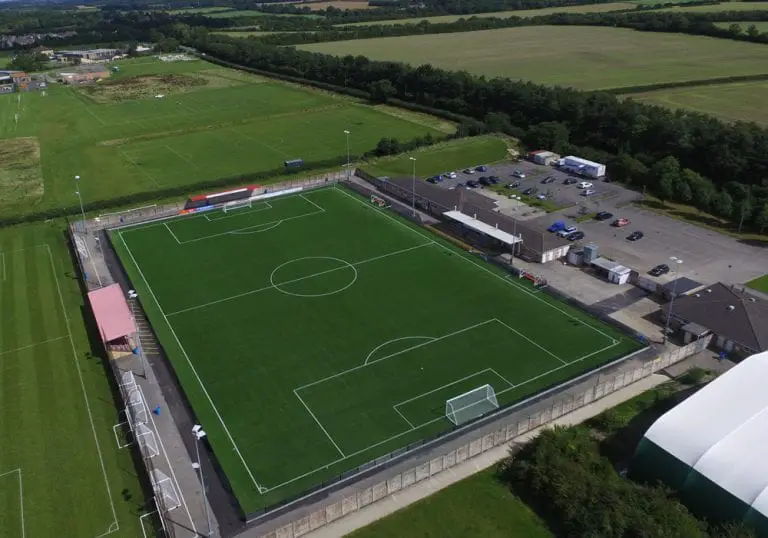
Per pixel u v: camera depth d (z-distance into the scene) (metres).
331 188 121.81
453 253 94.69
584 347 71.81
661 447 51.53
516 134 154.00
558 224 101.12
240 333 75.50
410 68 193.00
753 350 67.56
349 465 56.12
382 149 143.12
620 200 114.56
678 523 46.31
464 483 53.94
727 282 84.81
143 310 80.75
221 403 63.97
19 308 82.31
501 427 59.97
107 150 151.75
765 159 111.81
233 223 106.56
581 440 56.41
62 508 51.84
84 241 101.19
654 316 77.88
